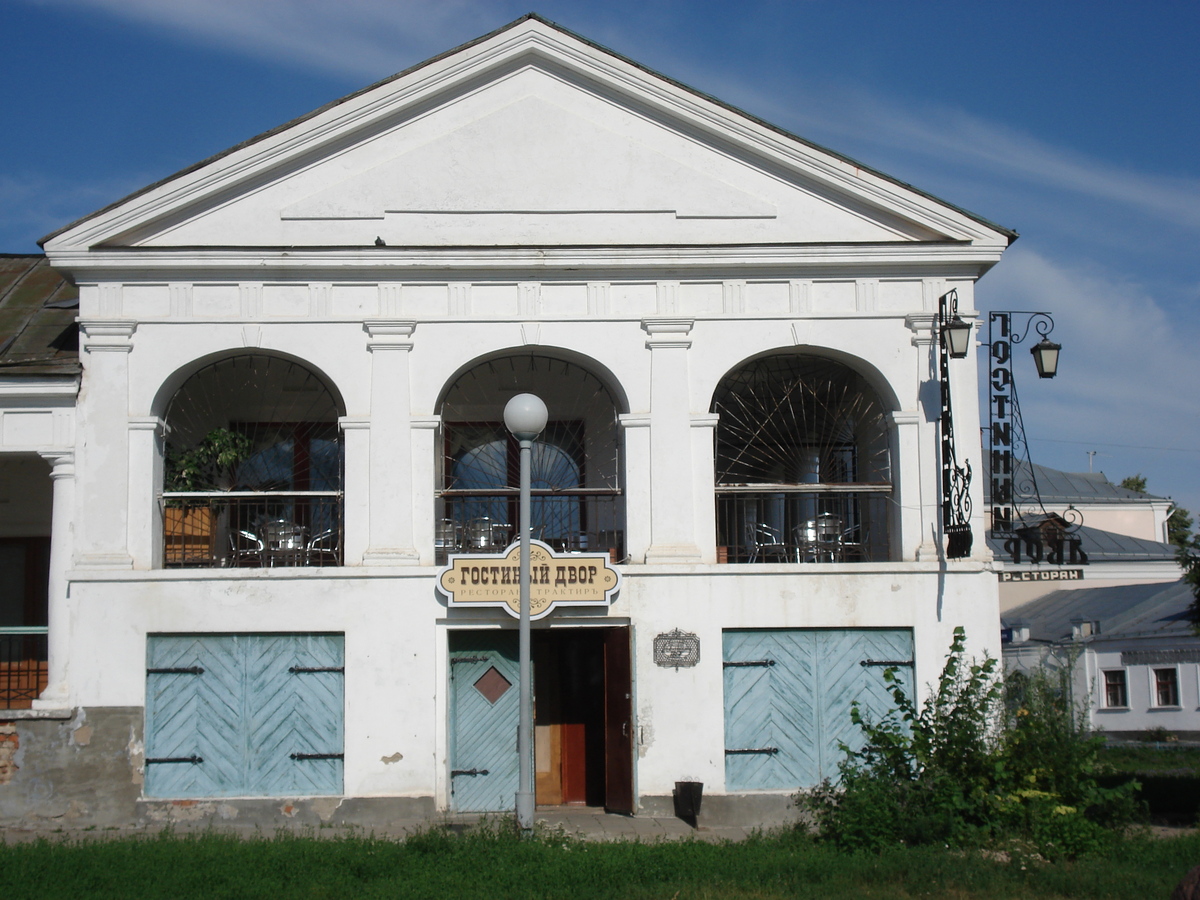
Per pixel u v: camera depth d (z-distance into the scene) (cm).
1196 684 3262
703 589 1559
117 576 1498
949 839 1248
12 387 1517
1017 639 3769
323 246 1562
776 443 1719
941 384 1590
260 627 1509
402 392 1565
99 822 1457
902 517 1595
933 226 1622
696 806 1481
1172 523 4816
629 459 1584
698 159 1636
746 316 1605
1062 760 1340
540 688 1680
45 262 1917
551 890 1066
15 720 1464
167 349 1546
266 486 1712
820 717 1560
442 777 1505
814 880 1141
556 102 1634
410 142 1614
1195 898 717
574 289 1598
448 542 1661
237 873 1114
